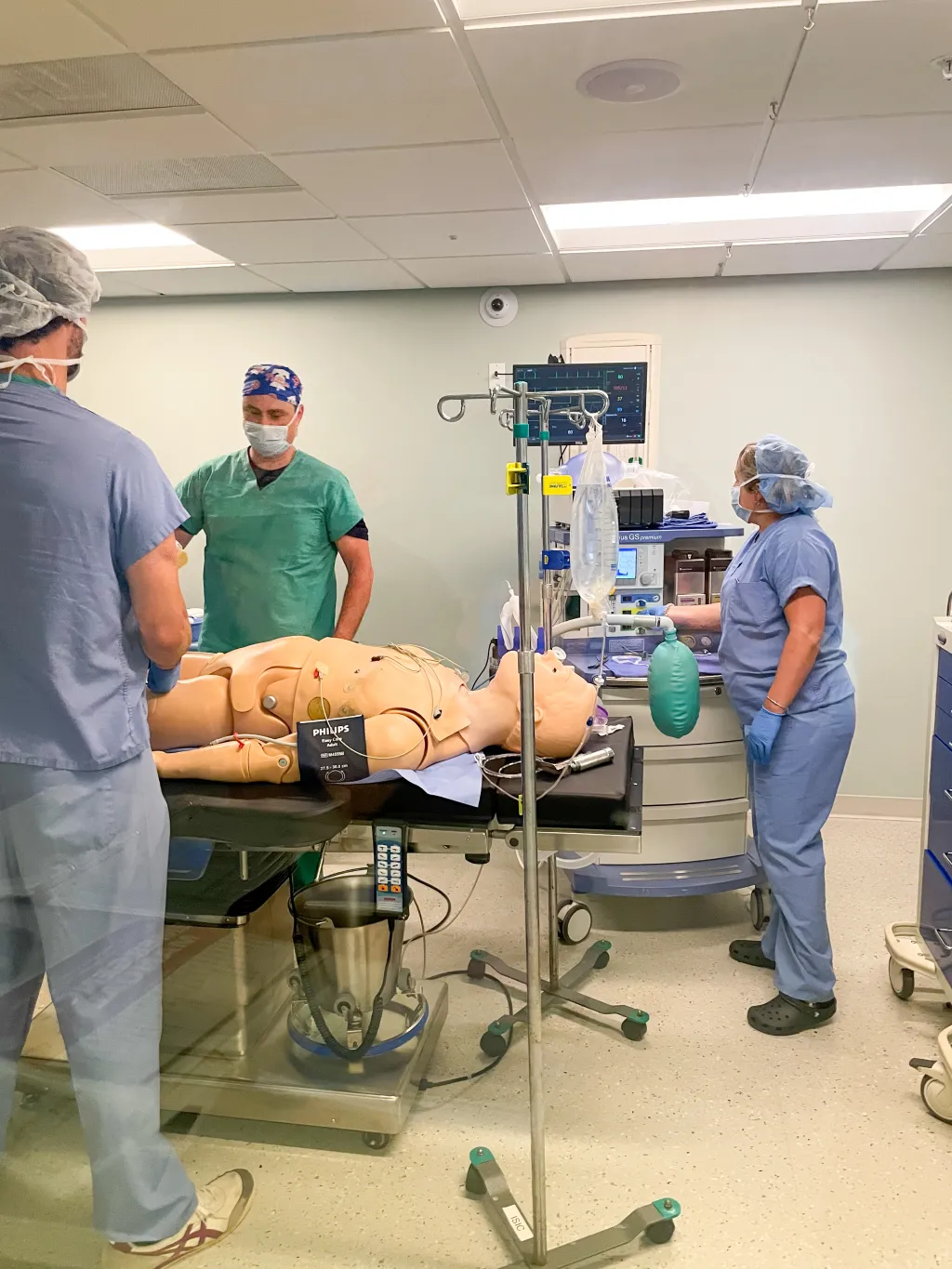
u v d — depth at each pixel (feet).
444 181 7.77
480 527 11.93
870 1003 7.51
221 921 5.56
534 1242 4.86
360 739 5.33
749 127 6.73
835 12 5.08
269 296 11.85
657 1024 7.20
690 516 9.37
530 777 4.37
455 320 11.57
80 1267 4.64
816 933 7.06
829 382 11.02
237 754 5.35
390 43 5.41
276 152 7.12
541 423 6.53
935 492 11.05
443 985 7.24
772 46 5.49
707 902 9.48
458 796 5.16
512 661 6.01
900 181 8.04
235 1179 5.46
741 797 8.70
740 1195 5.42
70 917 4.50
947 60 5.69
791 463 7.11
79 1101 4.65
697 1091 6.39
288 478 7.79
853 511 11.23
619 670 8.45
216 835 5.08
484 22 5.22
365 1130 5.74
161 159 7.26
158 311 12.10
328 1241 5.08
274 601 7.80
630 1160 5.71
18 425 4.20
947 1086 5.95
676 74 5.87
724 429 11.30
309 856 6.07
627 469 9.23
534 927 4.51
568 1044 6.93
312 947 5.88
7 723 4.33
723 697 8.46
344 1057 5.83
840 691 7.04
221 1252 4.99
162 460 12.44
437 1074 6.55
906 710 11.46
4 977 4.54
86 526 4.27
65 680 4.32
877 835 11.09
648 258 9.95
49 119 6.51
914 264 10.37
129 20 5.12
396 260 10.15
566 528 8.37
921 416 10.93
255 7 5.02
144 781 4.68
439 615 12.19
